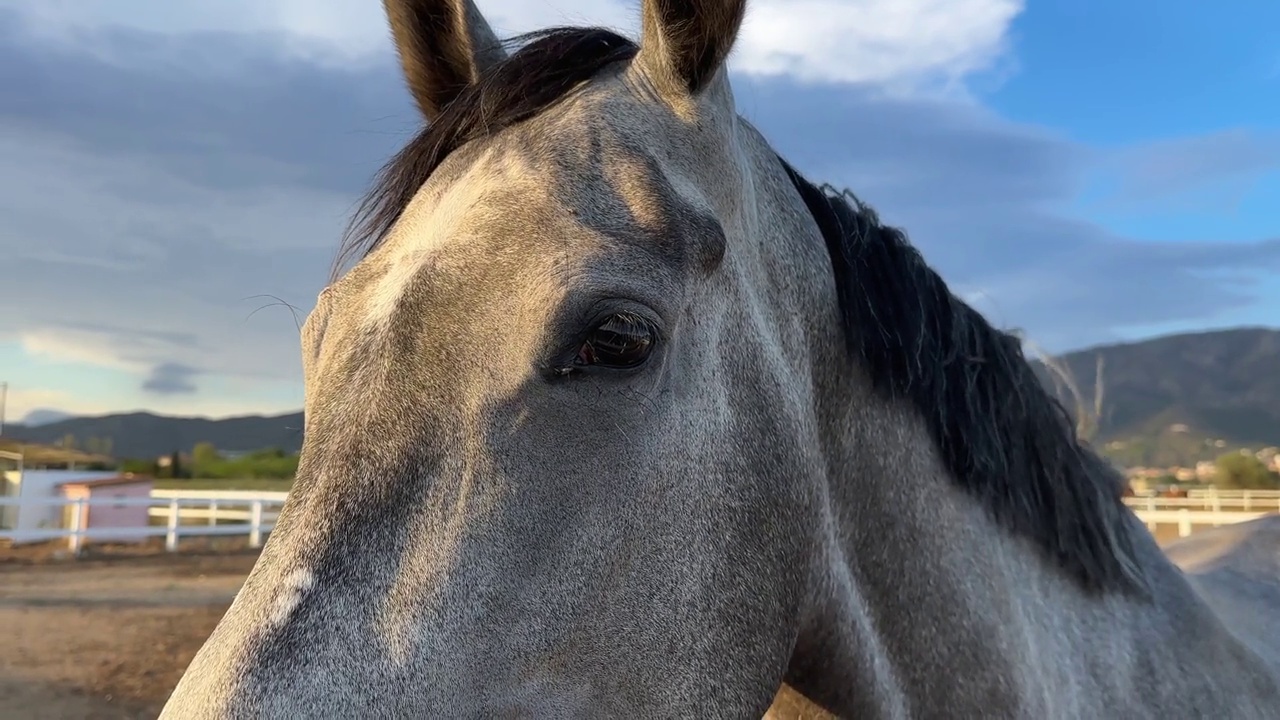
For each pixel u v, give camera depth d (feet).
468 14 6.59
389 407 4.59
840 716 6.28
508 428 4.64
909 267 6.76
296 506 4.53
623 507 4.88
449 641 4.40
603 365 4.80
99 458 92.89
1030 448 7.03
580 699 4.76
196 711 4.02
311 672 4.13
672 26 5.46
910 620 6.38
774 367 5.72
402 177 5.81
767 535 5.45
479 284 4.74
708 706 5.09
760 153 6.60
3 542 53.26
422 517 4.48
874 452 6.40
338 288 5.24
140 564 46.62
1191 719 7.04
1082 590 7.11
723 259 5.39
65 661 27.09
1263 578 10.55
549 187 4.97
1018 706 6.39
